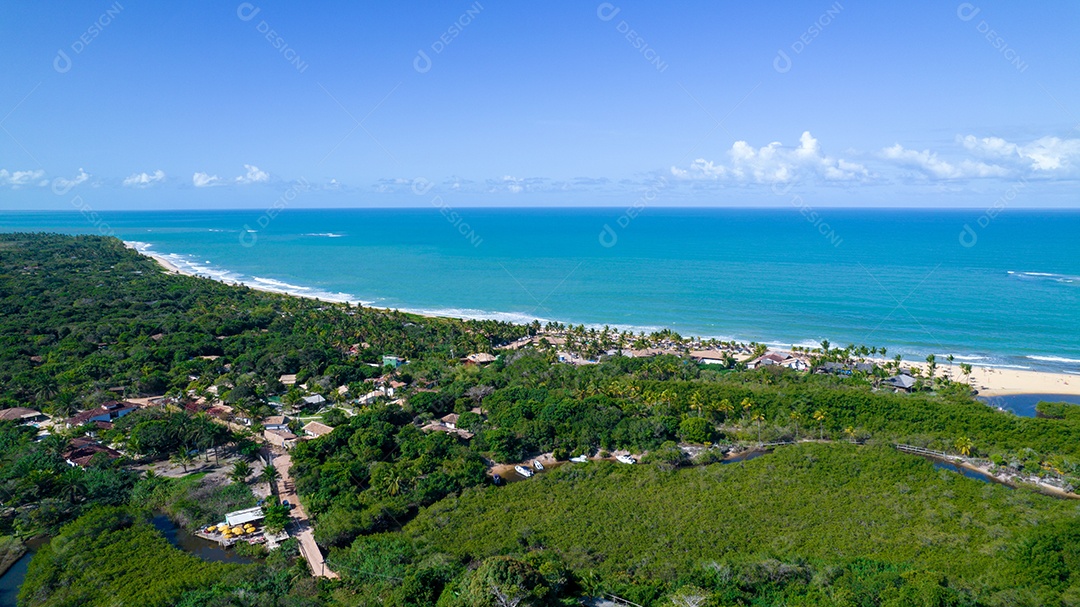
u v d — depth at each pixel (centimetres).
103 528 7012
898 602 5306
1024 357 14925
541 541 6862
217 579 6047
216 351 14888
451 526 7212
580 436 9775
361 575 6159
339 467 8450
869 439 9744
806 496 7856
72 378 12012
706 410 10544
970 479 8200
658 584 5909
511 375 13012
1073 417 10731
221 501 7688
